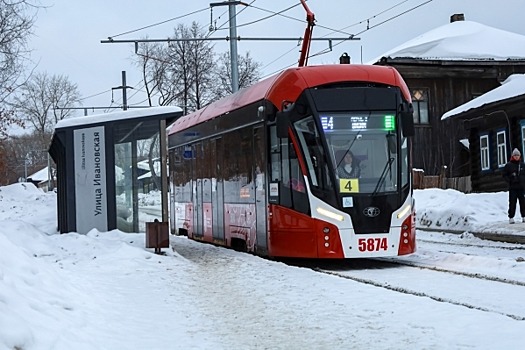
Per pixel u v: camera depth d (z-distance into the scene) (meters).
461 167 40.38
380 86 14.16
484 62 40.47
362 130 13.88
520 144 27.84
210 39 25.25
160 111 16.77
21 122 31.95
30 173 121.69
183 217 23.23
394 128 14.02
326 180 13.60
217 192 19.05
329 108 13.88
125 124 17.05
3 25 24.94
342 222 13.49
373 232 13.55
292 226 14.09
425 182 34.62
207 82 48.03
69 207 17.31
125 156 17.17
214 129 19.27
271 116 14.86
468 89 41.09
